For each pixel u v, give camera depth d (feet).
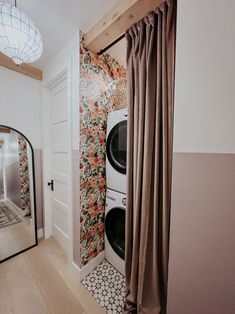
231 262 1.90
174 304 2.44
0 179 5.76
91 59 4.52
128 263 3.88
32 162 6.29
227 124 1.83
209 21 1.89
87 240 4.76
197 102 2.05
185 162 2.20
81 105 4.32
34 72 5.94
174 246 2.39
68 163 4.85
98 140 4.89
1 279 4.58
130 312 3.55
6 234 5.74
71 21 3.87
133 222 3.78
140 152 3.40
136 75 3.54
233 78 1.76
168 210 3.06
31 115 6.20
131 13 3.22
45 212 6.58
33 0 3.31
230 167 1.85
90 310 3.78
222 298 1.99
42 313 3.67
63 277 4.72
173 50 2.90
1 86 5.35
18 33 2.36
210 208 2.02
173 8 2.86
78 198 4.54
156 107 3.17
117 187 4.66
